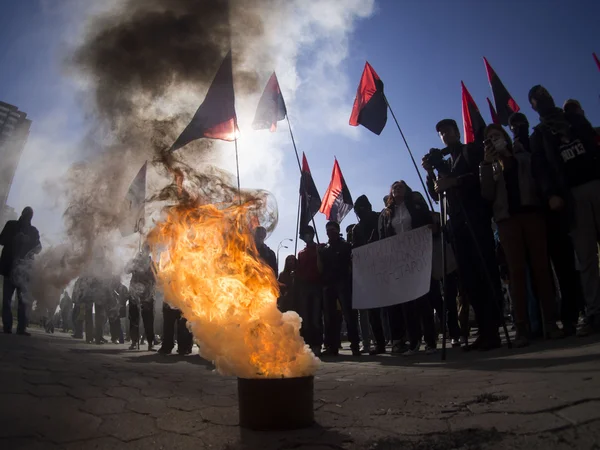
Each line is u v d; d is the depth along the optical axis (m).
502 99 8.61
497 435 1.68
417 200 5.89
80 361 4.86
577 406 1.86
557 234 4.61
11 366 3.94
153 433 2.06
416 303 5.64
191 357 6.38
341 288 6.45
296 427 2.02
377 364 4.69
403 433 1.86
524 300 4.42
